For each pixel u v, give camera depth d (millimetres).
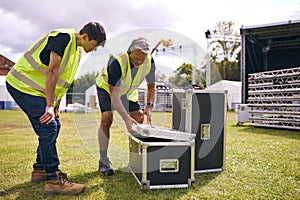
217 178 2361
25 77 1960
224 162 2600
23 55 2021
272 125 6297
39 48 1957
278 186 2148
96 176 2400
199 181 2285
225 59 23562
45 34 1988
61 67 1997
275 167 2686
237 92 16344
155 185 2092
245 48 9914
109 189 2088
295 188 2104
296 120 5891
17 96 1958
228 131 5730
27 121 8062
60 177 2025
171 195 1970
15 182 2246
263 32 10008
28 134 5281
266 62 11898
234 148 3670
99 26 2035
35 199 1903
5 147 3777
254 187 2131
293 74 5949
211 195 1969
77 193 1991
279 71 6328
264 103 6848
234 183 2229
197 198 1917
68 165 2752
